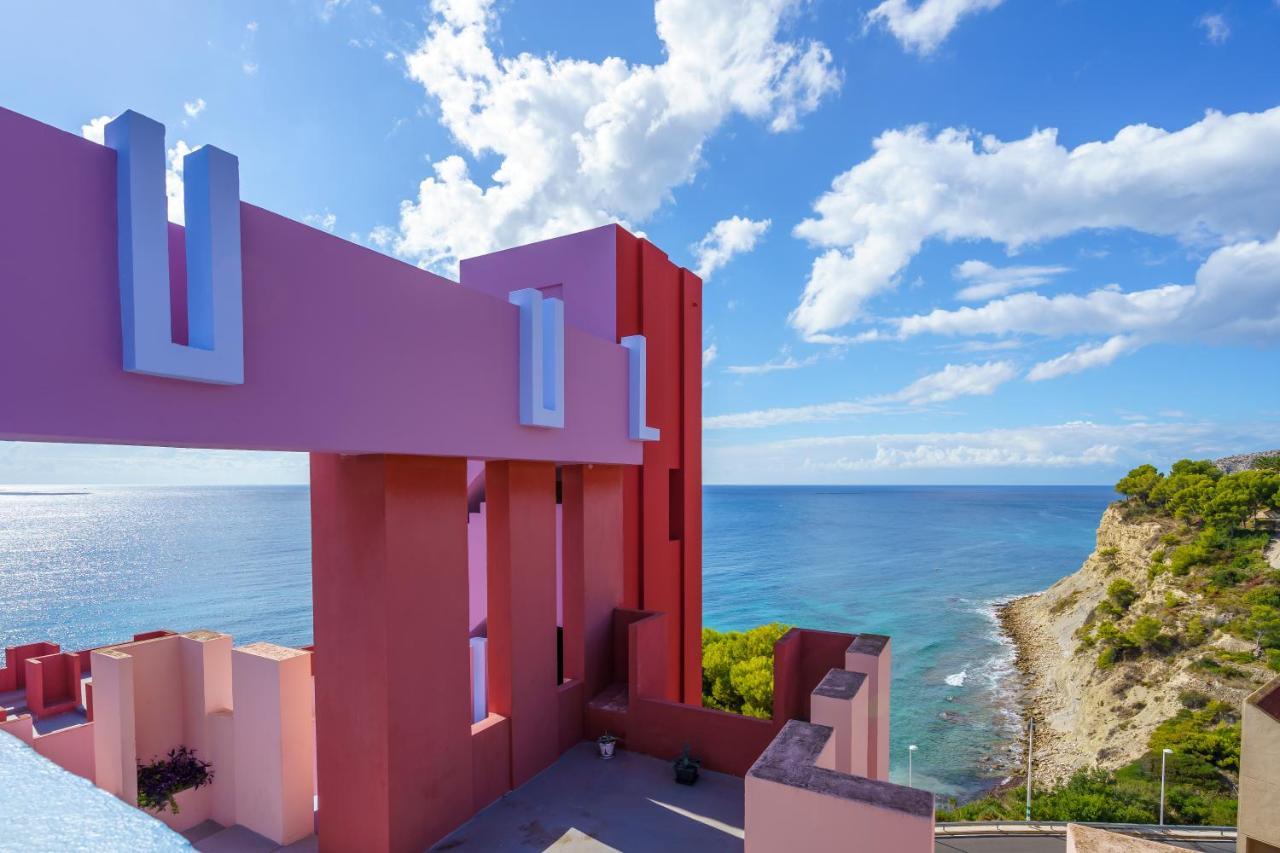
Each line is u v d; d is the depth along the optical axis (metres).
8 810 1.23
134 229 4.10
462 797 8.04
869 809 4.59
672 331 14.62
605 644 11.51
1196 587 57.44
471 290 7.64
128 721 10.84
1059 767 42.62
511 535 9.16
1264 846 10.14
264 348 5.18
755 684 31.39
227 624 81.69
